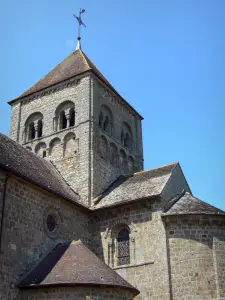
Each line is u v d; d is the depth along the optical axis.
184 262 27.83
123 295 23.97
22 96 42.56
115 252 31.06
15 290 23.91
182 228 28.80
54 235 28.53
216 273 27.52
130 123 44.56
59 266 24.53
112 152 39.78
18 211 25.95
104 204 32.78
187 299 26.80
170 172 33.59
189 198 31.62
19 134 41.16
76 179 35.31
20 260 25.05
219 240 28.62
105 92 41.00
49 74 44.28
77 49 46.47
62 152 37.47
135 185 34.16
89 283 22.56
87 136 36.53
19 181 26.67
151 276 28.22
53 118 39.50
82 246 26.69
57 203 29.77
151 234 29.45
